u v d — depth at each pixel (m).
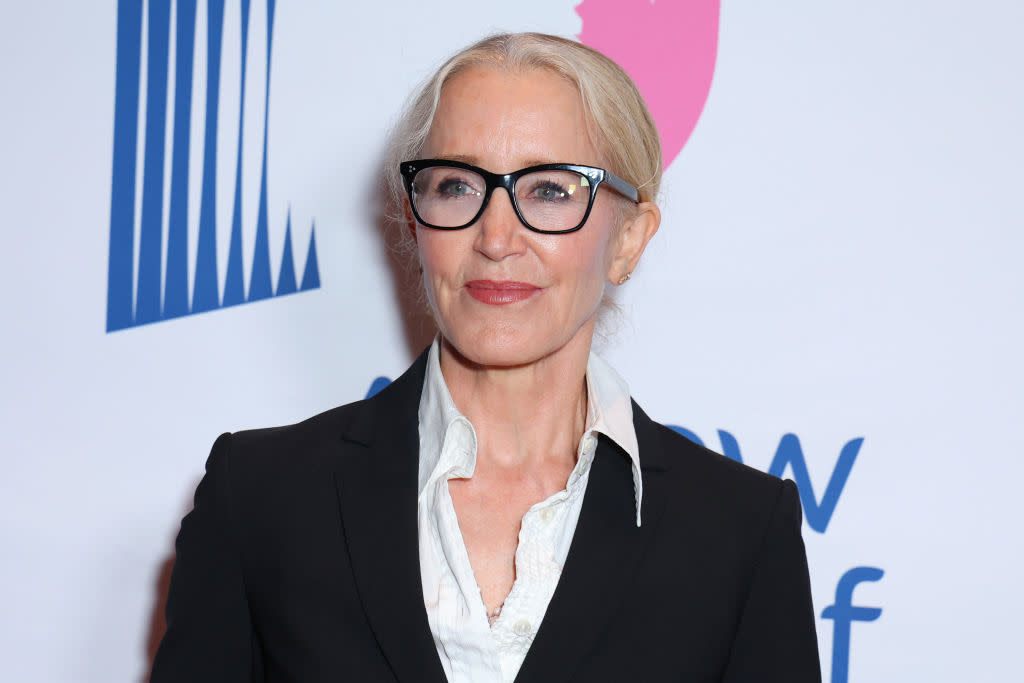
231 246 1.49
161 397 1.48
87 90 1.48
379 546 1.01
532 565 1.02
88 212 1.48
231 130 1.48
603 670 1.00
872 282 1.49
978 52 1.48
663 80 1.50
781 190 1.50
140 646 1.48
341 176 1.49
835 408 1.50
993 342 1.49
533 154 1.00
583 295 1.05
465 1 1.49
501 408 1.09
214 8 1.48
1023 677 1.49
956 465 1.49
